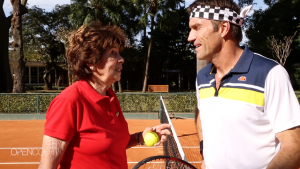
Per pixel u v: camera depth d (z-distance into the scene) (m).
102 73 1.88
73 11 24.67
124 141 1.95
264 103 1.66
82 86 1.81
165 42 36.38
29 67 40.91
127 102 14.88
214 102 1.83
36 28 32.78
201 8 1.84
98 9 23.89
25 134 10.45
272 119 1.62
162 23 25.97
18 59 18.73
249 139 1.70
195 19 1.88
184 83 40.81
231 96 1.74
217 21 1.81
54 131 1.65
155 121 13.86
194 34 1.92
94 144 1.75
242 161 1.73
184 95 14.84
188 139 8.93
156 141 2.16
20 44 18.78
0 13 22.92
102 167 1.78
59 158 1.66
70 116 1.68
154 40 36.19
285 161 1.53
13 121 14.02
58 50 34.06
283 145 1.56
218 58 1.86
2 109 14.70
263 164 1.70
